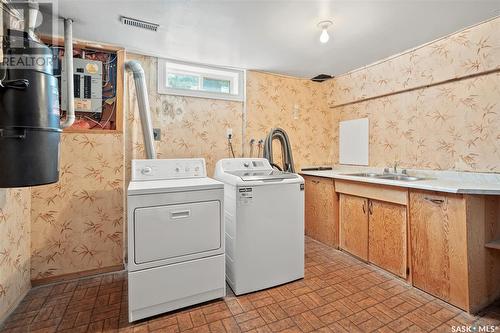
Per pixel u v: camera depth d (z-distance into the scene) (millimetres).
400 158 2686
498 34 1918
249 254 1972
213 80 3004
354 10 1807
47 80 1370
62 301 1834
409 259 2023
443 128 2303
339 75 3377
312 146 3551
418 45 2406
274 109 3264
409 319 1612
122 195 2348
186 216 1749
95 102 2289
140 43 2334
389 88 2748
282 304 1805
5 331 1518
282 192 2111
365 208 2459
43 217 2072
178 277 1726
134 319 1598
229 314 1691
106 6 1747
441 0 1682
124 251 2377
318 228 3066
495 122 1970
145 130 2336
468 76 2102
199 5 1743
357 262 2490
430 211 1854
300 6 1758
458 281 1694
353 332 1502
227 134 2971
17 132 1265
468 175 2104
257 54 2600
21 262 1854
